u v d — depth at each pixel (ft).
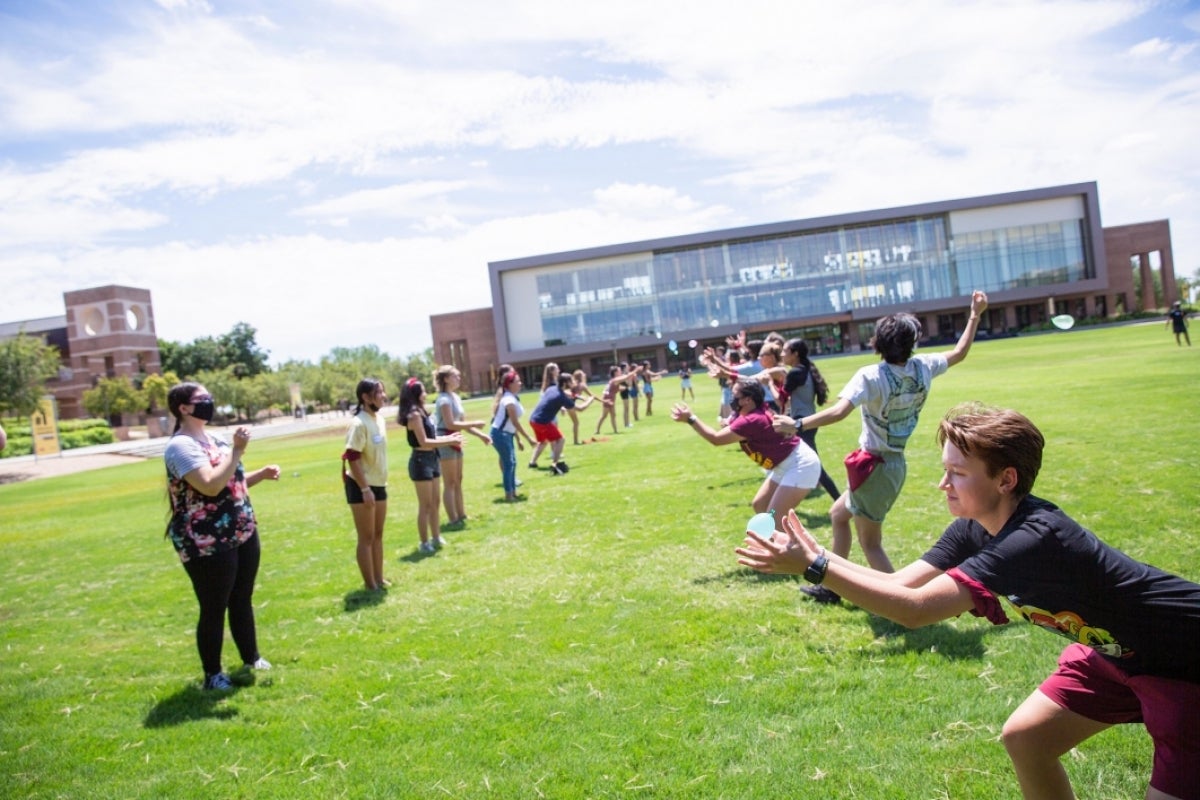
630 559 24.77
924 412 57.82
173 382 237.86
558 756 12.82
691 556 24.41
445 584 24.17
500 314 278.46
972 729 12.41
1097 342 134.10
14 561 37.68
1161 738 7.38
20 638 23.16
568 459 53.36
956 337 252.01
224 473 16.42
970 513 8.32
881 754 11.91
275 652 19.36
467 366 301.43
